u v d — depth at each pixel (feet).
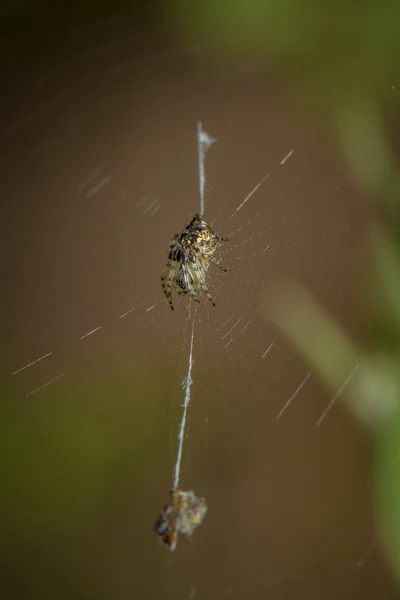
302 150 0.57
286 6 0.58
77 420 0.55
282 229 0.53
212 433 0.54
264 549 0.54
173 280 0.52
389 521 0.47
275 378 0.54
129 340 0.54
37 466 0.55
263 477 0.55
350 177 0.53
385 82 0.56
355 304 0.51
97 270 0.58
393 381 0.47
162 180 0.59
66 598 0.53
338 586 0.53
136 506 0.55
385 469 0.47
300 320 0.47
